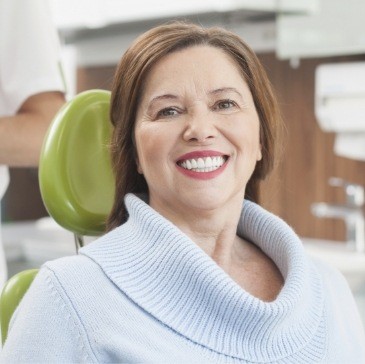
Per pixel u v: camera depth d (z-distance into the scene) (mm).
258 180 1558
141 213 1347
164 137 1334
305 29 4109
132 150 1441
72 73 4988
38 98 1772
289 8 4078
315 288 1453
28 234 5031
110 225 1475
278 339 1321
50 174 1466
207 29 1393
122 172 1452
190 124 1332
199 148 1330
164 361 1238
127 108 1399
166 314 1278
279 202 4574
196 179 1338
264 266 1491
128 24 4336
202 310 1292
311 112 4414
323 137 4398
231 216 1407
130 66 1387
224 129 1344
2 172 1811
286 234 1468
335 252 3977
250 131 1378
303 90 4418
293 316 1335
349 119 3902
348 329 1486
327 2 4039
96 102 1524
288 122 4496
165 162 1344
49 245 4688
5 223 5488
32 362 1234
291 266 1409
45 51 1794
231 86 1369
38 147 1719
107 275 1286
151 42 1371
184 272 1292
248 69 1414
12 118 1719
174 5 4004
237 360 1282
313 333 1380
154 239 1321
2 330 1438
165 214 1396
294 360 1334
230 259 1478
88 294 1263
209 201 1340
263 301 1400
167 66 1358
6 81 1790
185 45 1370
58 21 4488
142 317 1269
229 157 1360
